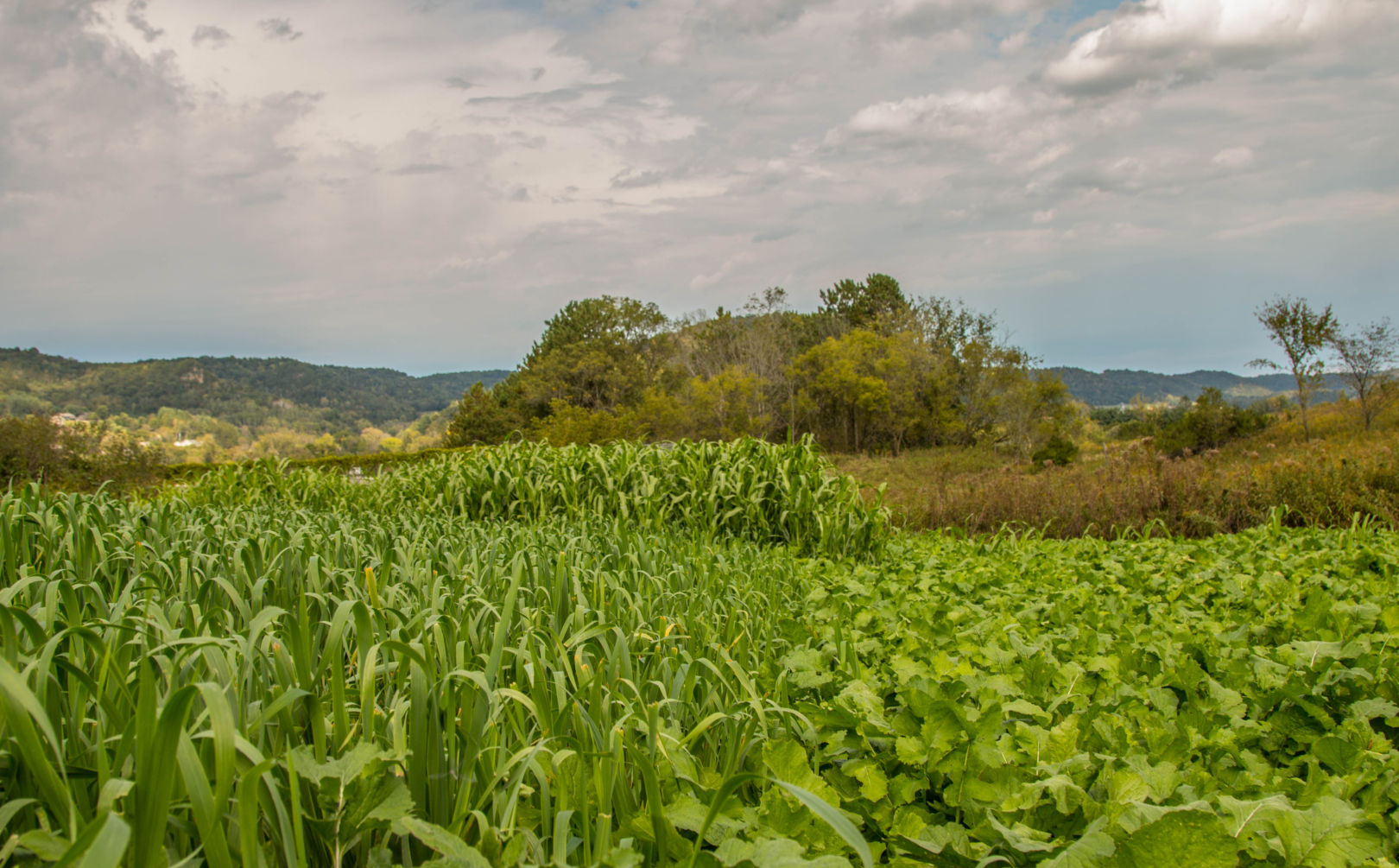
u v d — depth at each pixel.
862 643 2.87
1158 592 4.18
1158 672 2.52
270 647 1.96
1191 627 3.15
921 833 1.52
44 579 2.54
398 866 1.36
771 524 6.43
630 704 1.86
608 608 2.95
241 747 1.19
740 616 3.20
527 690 2.10
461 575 3.13
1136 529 8.34
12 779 1.34
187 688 1.04
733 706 2.04
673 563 4.14
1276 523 5.99
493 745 1.62
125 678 1.54
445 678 1.63
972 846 1.49
